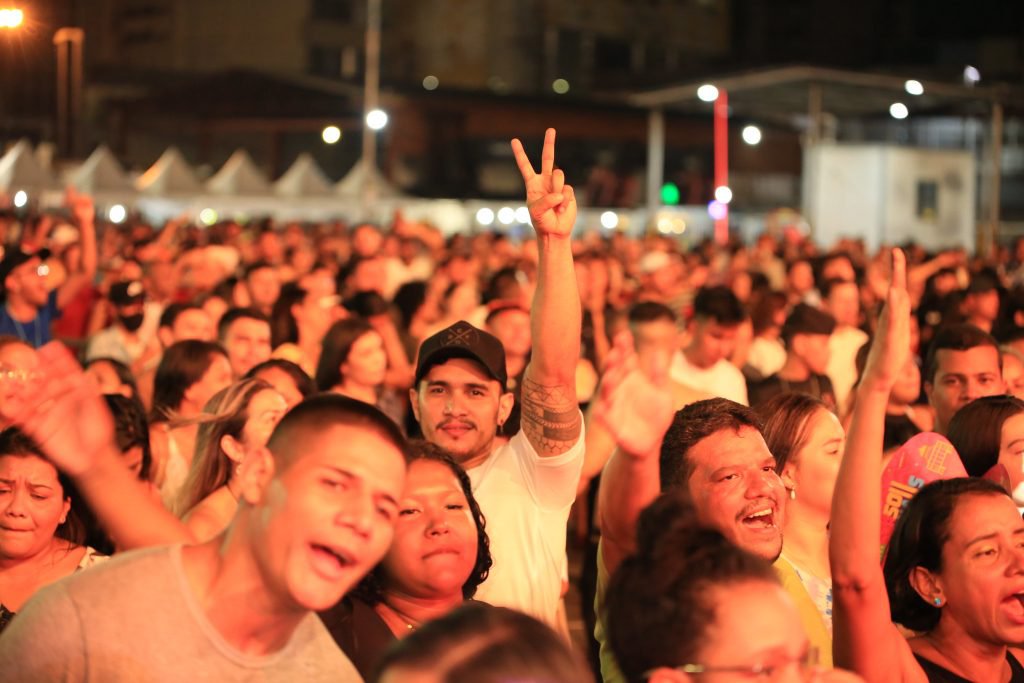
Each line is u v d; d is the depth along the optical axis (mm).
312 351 13344
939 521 5559
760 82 47375
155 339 14922
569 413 6270
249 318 11766
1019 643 5500
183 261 19375
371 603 5379
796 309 12258
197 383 9609
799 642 3656
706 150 80500
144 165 88438
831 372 14734
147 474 7441
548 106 71812
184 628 4047
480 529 5680
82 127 89188
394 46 104625
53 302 15461
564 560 6484
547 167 6176
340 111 69812
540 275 6152
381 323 13930
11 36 16547
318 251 28812
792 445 6500
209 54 104125
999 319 15992
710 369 12258
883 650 5008
